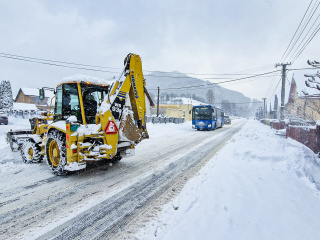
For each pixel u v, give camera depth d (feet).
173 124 79.92
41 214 8.66
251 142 25.70
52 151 15.10
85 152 13.05
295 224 7.43
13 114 91.86
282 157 16.56
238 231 6.97
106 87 16.06
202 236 6.73
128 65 14.39
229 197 9.76
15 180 12.97
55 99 16.21
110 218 8.37
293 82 73.20
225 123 107.14
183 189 11.54
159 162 18.17
